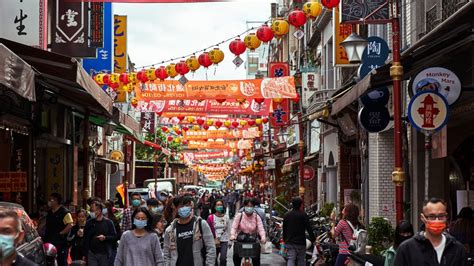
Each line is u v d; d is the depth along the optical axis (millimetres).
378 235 13375
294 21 15094
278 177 51125
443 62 14406
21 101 17375
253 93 26750
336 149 29250
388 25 20609
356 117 22312
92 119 24125
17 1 16359
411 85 12422
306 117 28594
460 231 10805
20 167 19094
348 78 26750
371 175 21625
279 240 26297
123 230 17641
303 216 16484
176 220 11516
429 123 11305
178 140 46750
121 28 27828
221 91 26688
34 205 19625
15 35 16344
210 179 157125
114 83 21844
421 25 17547
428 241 7059
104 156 36312
